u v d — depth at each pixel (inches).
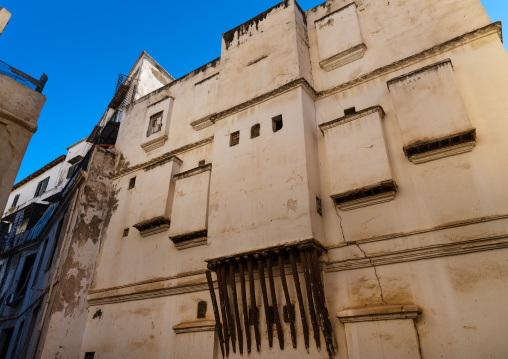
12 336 660.7
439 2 393.7
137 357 404.5
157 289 428.8
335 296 315.9
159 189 486.3
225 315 343.0
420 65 371.2
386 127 357.7
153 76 789.2
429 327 268.1
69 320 462.3
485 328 250.8
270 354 316.5
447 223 291.7
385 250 308.7
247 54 477.1
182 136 536.4
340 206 340.8
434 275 282.5
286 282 329.1
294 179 347.6
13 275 805.9
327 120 402.3
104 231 534.9
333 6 475.8
